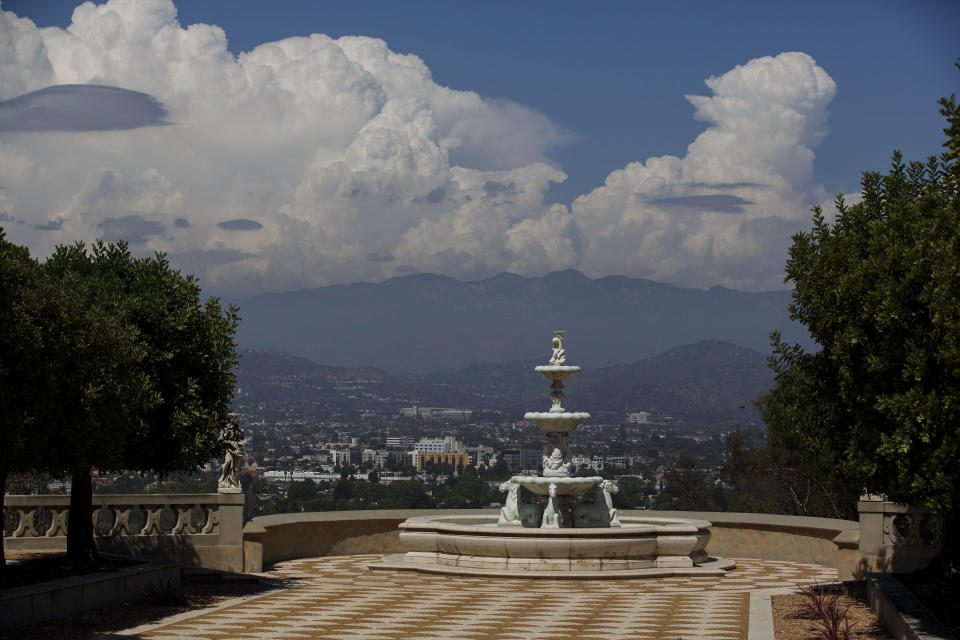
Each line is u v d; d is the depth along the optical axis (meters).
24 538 21.36
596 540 21.92
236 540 22.69
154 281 19.91
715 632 15.09
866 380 15.59
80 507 18.98
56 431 17.03
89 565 18.72
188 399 19.69
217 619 16.28
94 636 14.70
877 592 15.69
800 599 17.83
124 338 17.80
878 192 17.45
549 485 24.11
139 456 19.45
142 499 22.20
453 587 20.36
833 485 36.06
